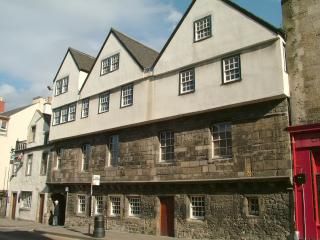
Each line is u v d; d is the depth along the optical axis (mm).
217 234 16891
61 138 28438
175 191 19297
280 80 15719
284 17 16984
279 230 14945
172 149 20156
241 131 16875
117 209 22859
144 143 21562
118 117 23406
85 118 26375
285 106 15695
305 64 15805
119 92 23859
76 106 27750
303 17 16359
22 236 19969
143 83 22141
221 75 17938
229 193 16875
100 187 24281
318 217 14367
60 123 29062
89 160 25719
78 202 26125
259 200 15773
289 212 14797
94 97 26062
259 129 16266
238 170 16609
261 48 16641
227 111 17625
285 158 15250
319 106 15047
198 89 18844
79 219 25391
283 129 15547
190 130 19094
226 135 17656
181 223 18547
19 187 34250
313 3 16172
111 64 25188
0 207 36594
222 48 18172
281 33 16281
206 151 18062
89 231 20359
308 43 15938
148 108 21391
